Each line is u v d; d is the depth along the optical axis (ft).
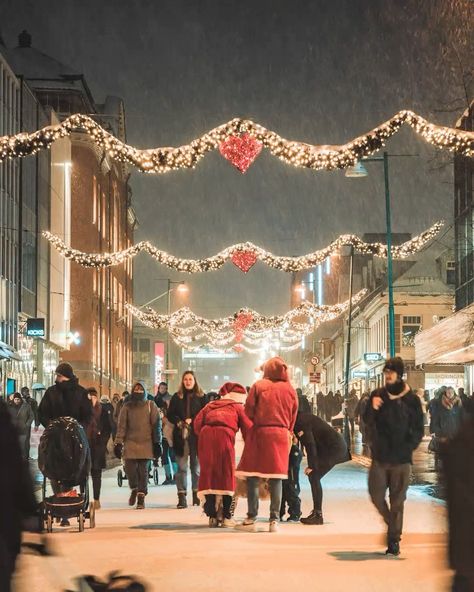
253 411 49.93
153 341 560.61
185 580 34.27
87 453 49.60
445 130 60.29
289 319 195.72
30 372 210.18
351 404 164.55
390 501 40.70
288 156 61.26
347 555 40.60
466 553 15.06
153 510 61.77
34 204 213.87
